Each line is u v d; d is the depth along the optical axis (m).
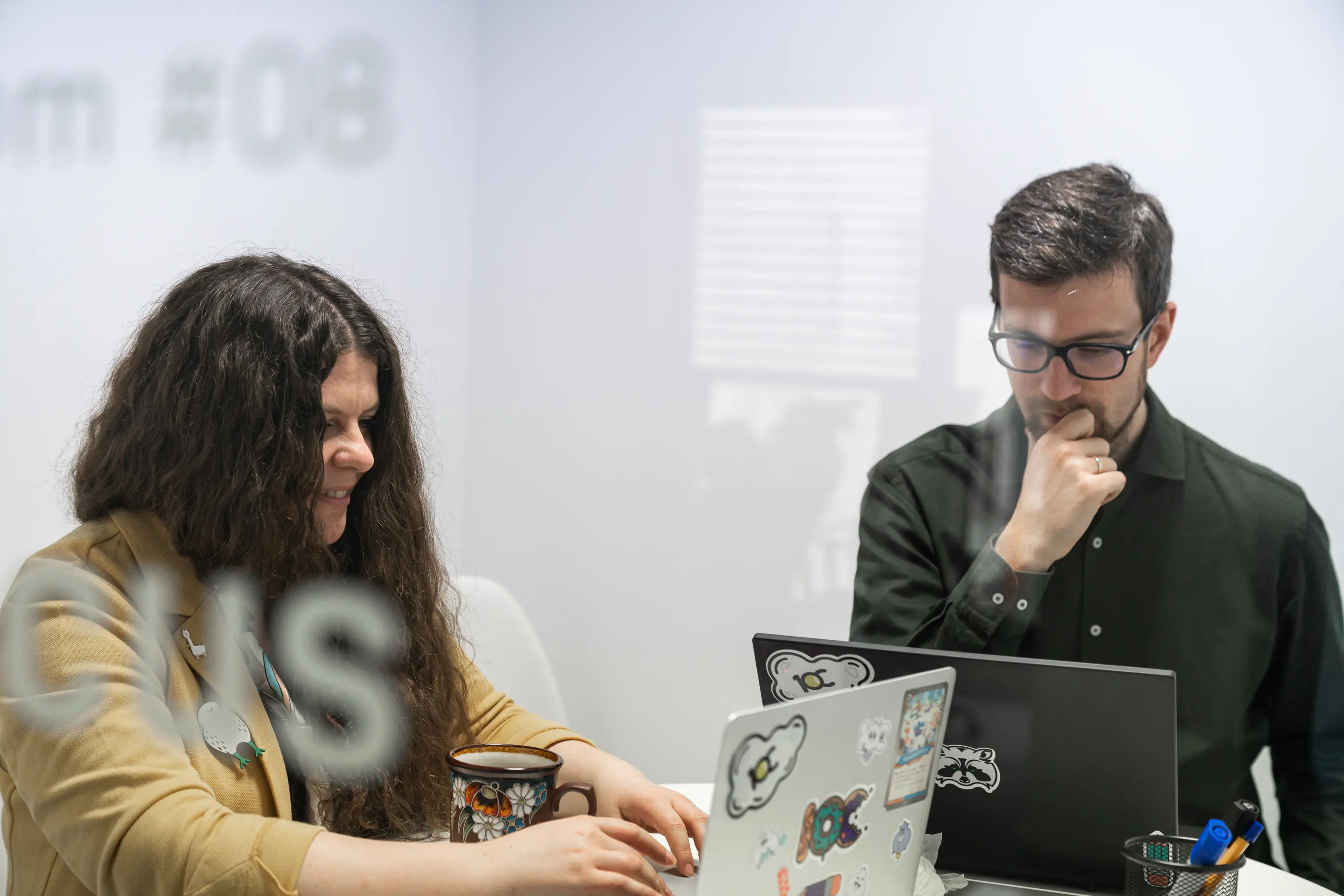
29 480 1.54
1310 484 1.75
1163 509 1.80
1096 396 1.83
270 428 1.11
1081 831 1.05
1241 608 1.78
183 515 1.10
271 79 1.93
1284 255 1.76
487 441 2.38
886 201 2.03
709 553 2.20
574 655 2.33
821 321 2.09
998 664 1.03
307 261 2.02
